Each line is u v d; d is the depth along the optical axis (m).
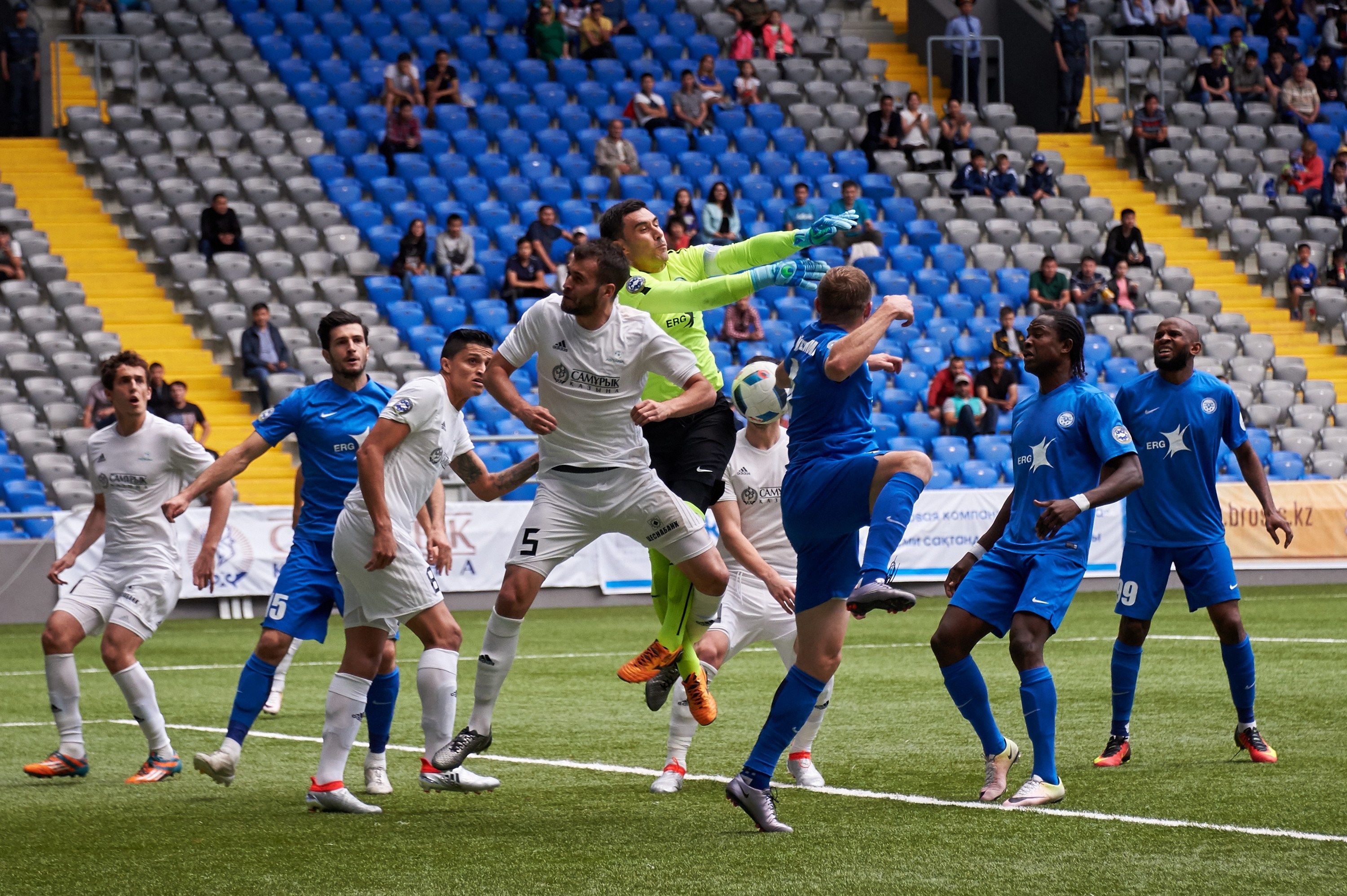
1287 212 79.88
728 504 21.97
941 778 21.42
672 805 19.75
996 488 57.66
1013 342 65.75
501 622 19.56
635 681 20.91
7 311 60.94
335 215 68.19
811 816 18.64
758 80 80.50
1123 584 23.03
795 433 18.11
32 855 16.81
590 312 19.06
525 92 76.69
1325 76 86.62
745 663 37.94
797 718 17.67
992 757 19.62
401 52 78.31
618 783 21.62
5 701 32.12
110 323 62.75
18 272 62.28
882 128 77.81
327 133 72.69
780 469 22.41
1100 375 68.62
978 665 36.47
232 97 72.69
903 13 90.62
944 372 63.34
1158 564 22.80
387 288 65.00
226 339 62.62
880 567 16.56
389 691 21.00
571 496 19.72
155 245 65.81
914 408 65.19
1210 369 70.12
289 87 74.19
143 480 22.73
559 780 21.95
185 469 22.98
